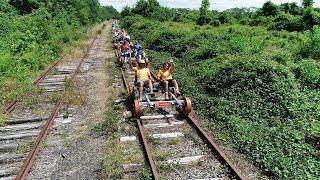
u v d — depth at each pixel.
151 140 8.92
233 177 7.07
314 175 7.16
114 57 24.14
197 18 54.19
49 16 40.03
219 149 8.23
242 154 8.27
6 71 17.30
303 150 8.14
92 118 10.99
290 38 27.09
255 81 12.11
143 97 11.33
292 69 13.45
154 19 63.31
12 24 28.64
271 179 7.13
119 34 30.56
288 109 10.16
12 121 10.55
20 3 41.47
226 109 11.09
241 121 10.07
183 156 8.12
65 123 10.49
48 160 8.15
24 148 8.63
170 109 11.48
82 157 8.28
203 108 11.55
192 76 16.17
